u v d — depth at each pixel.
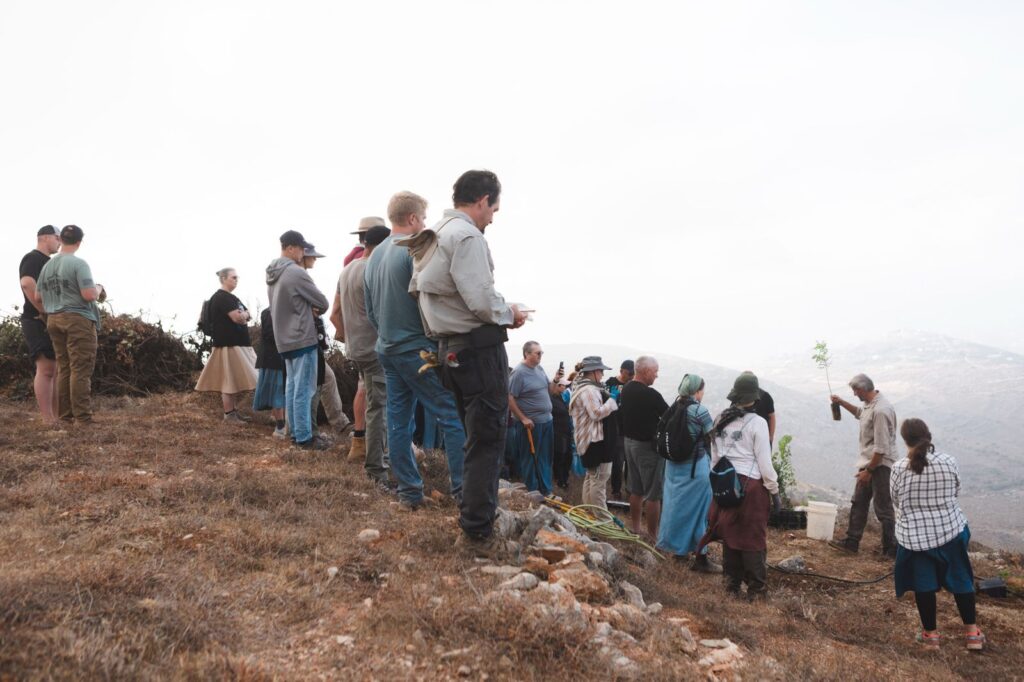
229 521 4.62
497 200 4.41
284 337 7.20
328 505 5.21
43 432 7.04
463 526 4.43
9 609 2.77
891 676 4.49
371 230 6.05
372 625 3.36
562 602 3.77
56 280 7.34
